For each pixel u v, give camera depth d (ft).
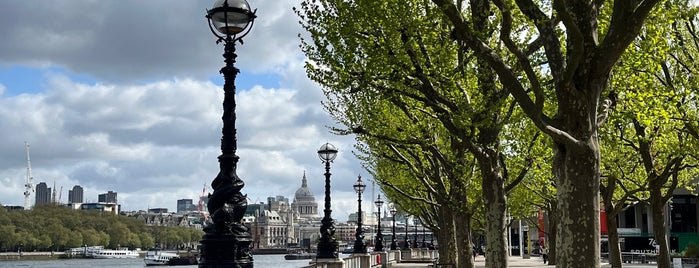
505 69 42.83
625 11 40.45
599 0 42.93
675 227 271.28
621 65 61.82
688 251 176.04
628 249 298.56
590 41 41.96
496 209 63.31
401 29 53.47
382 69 54.24
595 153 42.32
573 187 42.42
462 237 82.74
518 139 71.72
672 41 80.28
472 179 88.48
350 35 54.95
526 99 42.73
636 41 71.67
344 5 55.31
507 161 79.92
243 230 41.42
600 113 49.16
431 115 65.46
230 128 42.32
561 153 43.55
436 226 172.65
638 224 293.64
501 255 63.36
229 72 42.83
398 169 111.96
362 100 71.82
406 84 56.85
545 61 57.72
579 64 42.32
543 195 153.17
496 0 40.68
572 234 42.27
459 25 43.19
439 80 55.88
